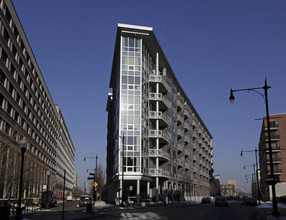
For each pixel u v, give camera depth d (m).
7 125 43.53
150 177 54.84
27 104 55.75
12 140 38.66
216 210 33.59
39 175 56.25
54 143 96.69
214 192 124.94
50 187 84.62
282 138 79.44
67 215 26.17
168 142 61.69
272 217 20.05
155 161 58.47
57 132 104.94
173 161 65.75
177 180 67.38
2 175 35.44
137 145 50.88
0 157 34.97
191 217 22.88
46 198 44.91
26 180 44.16
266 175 83.25
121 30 53.06
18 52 48.03
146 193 56.53
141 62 54.12
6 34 42.38
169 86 66.62
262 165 99.00
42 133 74.31
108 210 36.59
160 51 59.44
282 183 77.44
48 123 82.81
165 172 57.69
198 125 104.50
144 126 53.84
